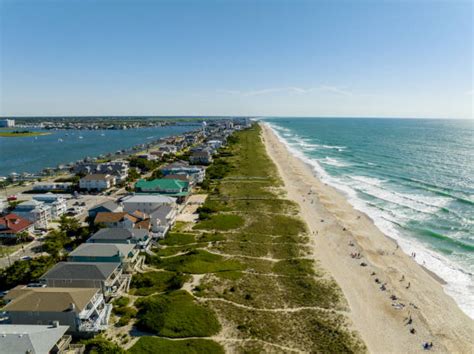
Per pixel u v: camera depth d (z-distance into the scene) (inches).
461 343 1701.5
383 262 2549.2
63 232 2844.5
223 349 1550.2
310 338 1651.1
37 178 5551.2
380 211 3718.0
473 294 2151.8
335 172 5890.8
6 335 1390.3
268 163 6619.1
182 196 4065.0
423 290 2178.9
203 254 2522.1
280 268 2368.4
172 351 1514.5
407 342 1674.5
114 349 1477.6
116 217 2930.6
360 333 1712.6
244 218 3388.3
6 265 2389.3
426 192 4436.5
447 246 2829.7
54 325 1539.1
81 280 1932.8
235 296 1983.3
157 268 2362.2
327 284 2172.7
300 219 3400.6
